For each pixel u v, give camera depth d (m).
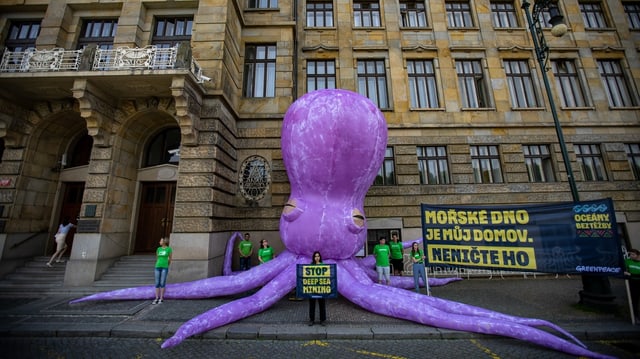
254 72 12.63
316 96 6.60
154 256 10.04
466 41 13.84
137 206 10.77
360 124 6.22
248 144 11.68
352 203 6.79
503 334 4.87
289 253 7.17
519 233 6.65
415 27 13.91
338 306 6.79
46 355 4.56
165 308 6.66
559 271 6.21
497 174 12.48
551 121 12.81
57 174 11.18
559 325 5.57
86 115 8.99
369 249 11.79
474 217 7.06
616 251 5.83
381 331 5.25
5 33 11.45
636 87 13.39
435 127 12.60
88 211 9.28
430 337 5.16
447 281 9.09
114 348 4.83
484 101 13.33
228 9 11.07
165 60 9.31
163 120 10.94
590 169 12.55
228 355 4.55
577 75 13.64
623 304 7.02
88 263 8.80
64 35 11.06
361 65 13.77
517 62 13.88
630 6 14.98
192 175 9.34
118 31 10.81
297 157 6.49
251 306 5.92
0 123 9.59
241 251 9.79
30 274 9.25
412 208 11.88
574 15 14.31
